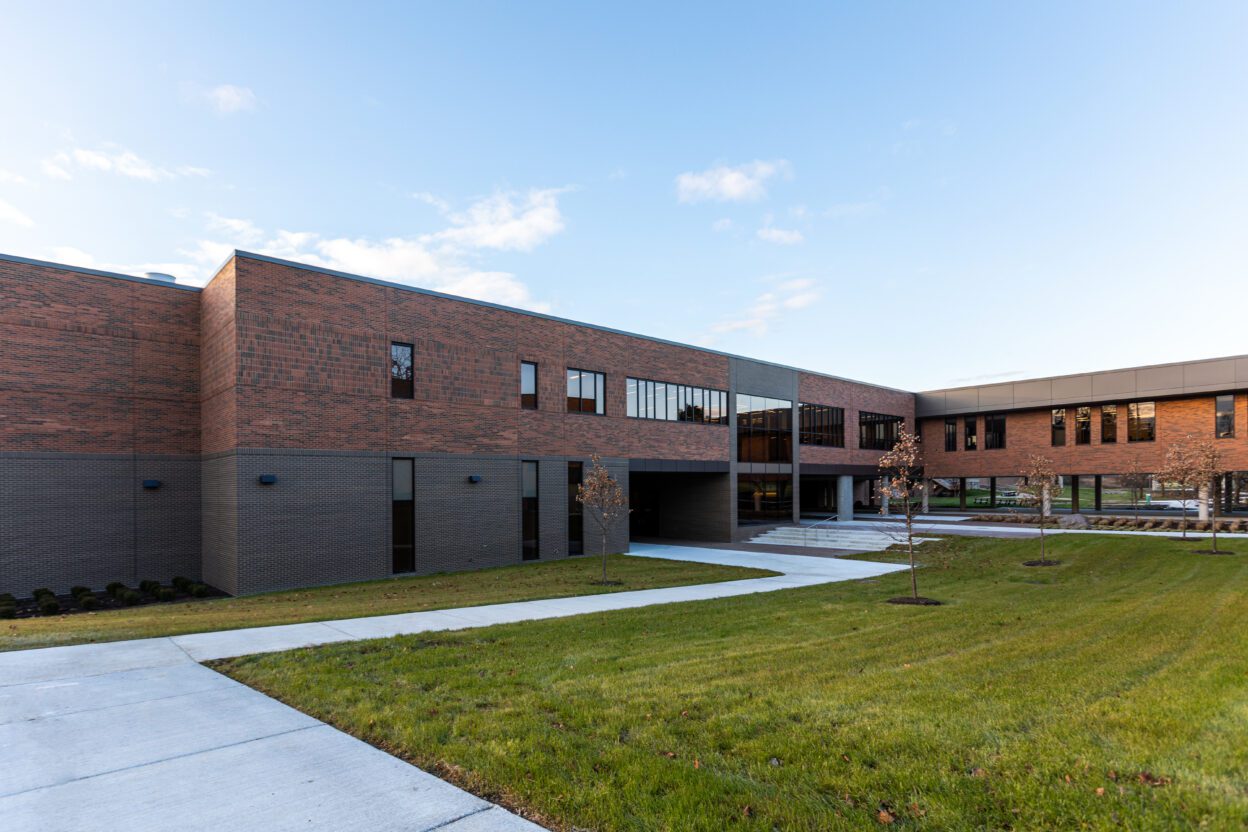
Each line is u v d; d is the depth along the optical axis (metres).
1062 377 36.38
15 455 16.73
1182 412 32.53
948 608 12.48
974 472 40.84
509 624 11.00
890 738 5.30
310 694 6.82
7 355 16.72
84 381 17.88
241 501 16.64
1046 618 10.88
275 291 17.56
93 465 17.92
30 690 7.09
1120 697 6.22
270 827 4.14
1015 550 23.19
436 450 20.70
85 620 12.21
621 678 7.34
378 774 4.93
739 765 4.91
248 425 16.86
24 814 4.30
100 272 18.31
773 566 21.70
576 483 25.03
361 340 19.16
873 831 3.93
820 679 7.18
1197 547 22.39
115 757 5.25
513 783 4.68
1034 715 5.78
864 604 13.30
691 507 32.97
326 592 16.48
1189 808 4.03
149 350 19.00
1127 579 16.28
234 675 7.69
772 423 34.28
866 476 40.25
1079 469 36.19
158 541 18.84
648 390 28.16
